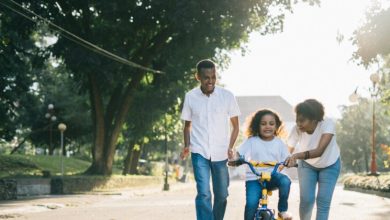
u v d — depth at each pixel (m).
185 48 34.84
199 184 8.32
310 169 8.52
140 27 34.41
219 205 8.59
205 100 8.45
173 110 40.47
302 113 8.20
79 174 36.28
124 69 34.16
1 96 36.31
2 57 33.06
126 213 16.31
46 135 57.09
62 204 20.19
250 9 32.91
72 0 31.56
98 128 35.78
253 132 7.94
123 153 75.31
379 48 20.05
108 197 27.11
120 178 38.38
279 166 7.64
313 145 8.34
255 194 7.54
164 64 37.34
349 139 63.72
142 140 43.34
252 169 7.45
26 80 37.12
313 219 13.11
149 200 24.69
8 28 31.22
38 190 28.88
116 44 35.34
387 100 28.98
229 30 33.00
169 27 34.75
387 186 25.66
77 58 30.38
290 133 8.56
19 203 20.64
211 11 31.19
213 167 8.48
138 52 36.19
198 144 8.41
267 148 7.83
